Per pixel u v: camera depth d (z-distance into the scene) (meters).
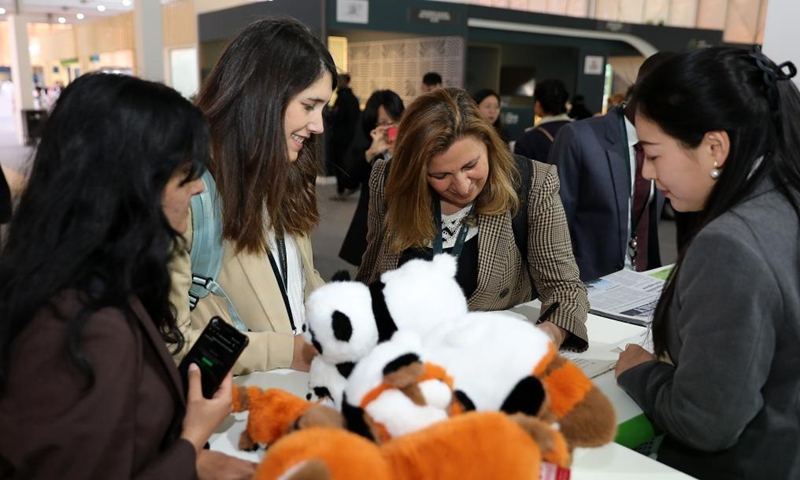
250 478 0.97
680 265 1.08
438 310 0.90
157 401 0.85
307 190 1.62
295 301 1.59
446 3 7.89
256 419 0.95
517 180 1.69
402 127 1.63
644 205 2.48
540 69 10.21
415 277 0.92
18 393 0.73
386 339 0.87
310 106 1.44
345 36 9.16
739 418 0.99
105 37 14.26
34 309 0.74
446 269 0.96
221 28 8.96
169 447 0.87
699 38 10.16
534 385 0.77
